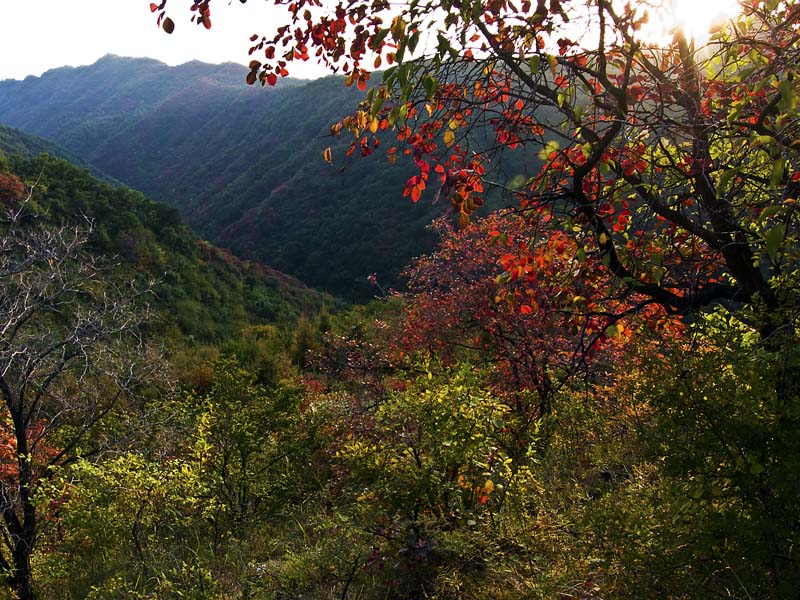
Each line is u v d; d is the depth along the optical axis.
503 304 6.45
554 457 5.01
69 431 6.85
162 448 6.87
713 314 3.47
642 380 2.91
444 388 4.25
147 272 31.67
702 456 2.54
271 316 39.91
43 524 5.82
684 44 2.97
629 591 2.63
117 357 7.08
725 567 2.46
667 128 2.75
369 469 4.18
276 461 6.70
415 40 2.33
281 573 4.46
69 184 32.91
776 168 2.00
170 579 4.52
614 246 3.37
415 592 3.72
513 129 3.03
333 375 11.05
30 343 6.25
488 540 3.65
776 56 2.40
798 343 2.49
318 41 3.12
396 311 11.88
